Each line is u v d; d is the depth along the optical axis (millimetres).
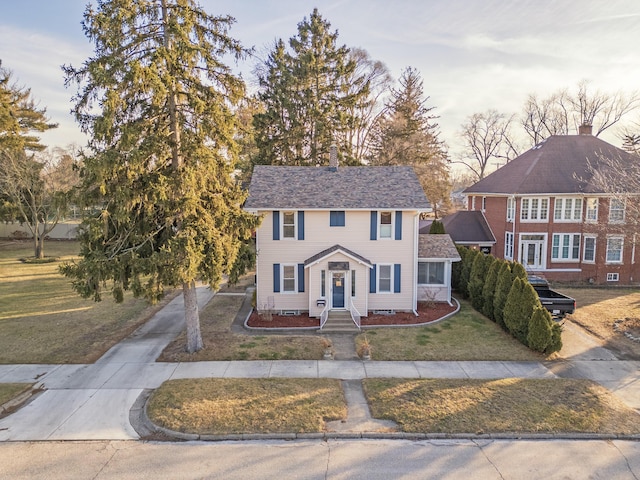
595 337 17922
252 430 10828
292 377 14055
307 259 21094
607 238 28531
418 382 13586
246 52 14742
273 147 34469
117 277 13766
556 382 13594
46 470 9344
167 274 13742
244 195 16094
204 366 15008
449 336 18062
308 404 12102
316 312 20656
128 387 13453
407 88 40344
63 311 21906
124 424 11328
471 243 31531
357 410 11938
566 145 31828
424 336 18078
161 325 19688
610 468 9445
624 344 17141
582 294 25469
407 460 9742
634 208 21031
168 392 12781
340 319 19812
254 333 18641
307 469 9406
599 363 15297
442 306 22625
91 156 12758
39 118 40969
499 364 15195
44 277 30266
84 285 13562
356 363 15312
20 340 17625
